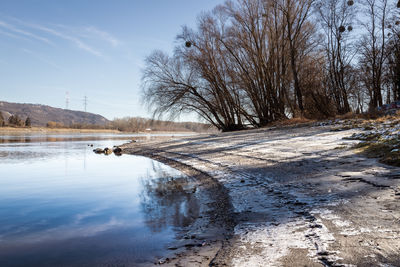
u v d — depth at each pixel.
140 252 3.93
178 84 36.31
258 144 15.36
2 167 14.78
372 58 26.36
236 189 7.47
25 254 3.98
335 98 24.23
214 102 36.38
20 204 7.18
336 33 24.72
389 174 6.46
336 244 3.44
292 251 3.42
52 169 13.96
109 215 6.00
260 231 4.28
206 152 15.68
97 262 3.65
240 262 3.28
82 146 30.84
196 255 3.68
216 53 34.06
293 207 5.24
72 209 6.59
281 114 29.61
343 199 5.23
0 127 102.31
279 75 30.00
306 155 10.34
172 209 6.29
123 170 13.26
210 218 5.39
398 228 3.71
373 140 10.46
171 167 13.30
